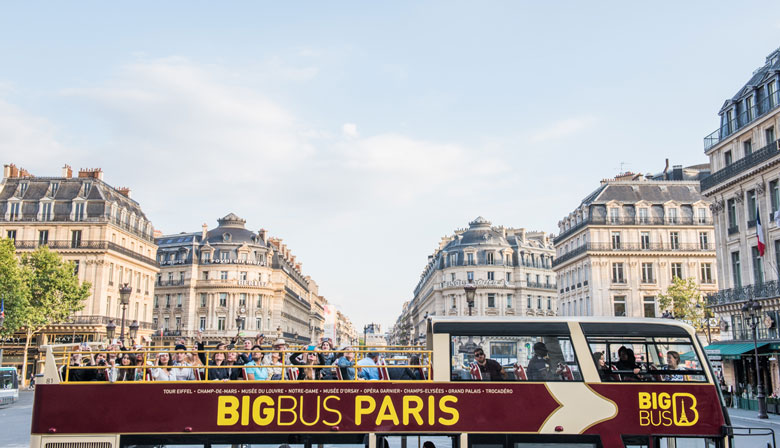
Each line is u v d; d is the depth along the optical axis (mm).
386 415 9250
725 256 44750
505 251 99500
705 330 56125
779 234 38156
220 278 95312
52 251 61844
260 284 97188
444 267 101562
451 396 9328
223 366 9320
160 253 98875
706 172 71875
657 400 9359
